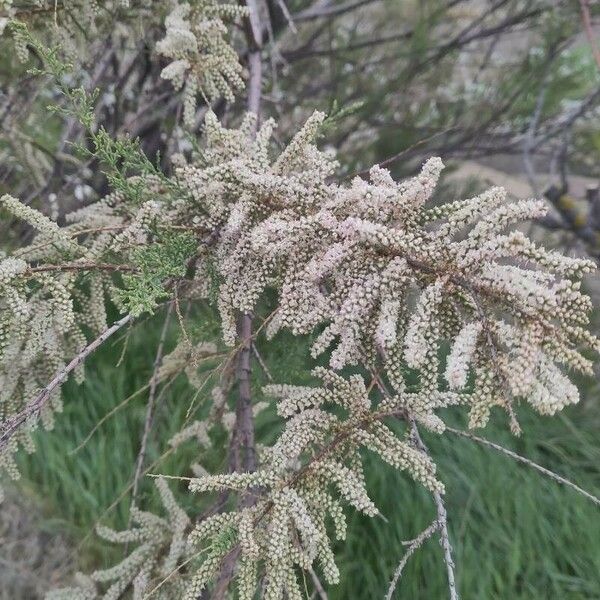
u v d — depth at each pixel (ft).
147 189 0.95
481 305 0.69
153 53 1.41
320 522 0.77
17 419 0.78
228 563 0.91
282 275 0.82
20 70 1.47
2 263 0.79
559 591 1.75
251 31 1.27
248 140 0.91
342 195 0.75
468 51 2.61
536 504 1.94
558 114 2.50
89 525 1.94
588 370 0.64
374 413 0.80
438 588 1.73
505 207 0.69
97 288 0.94
